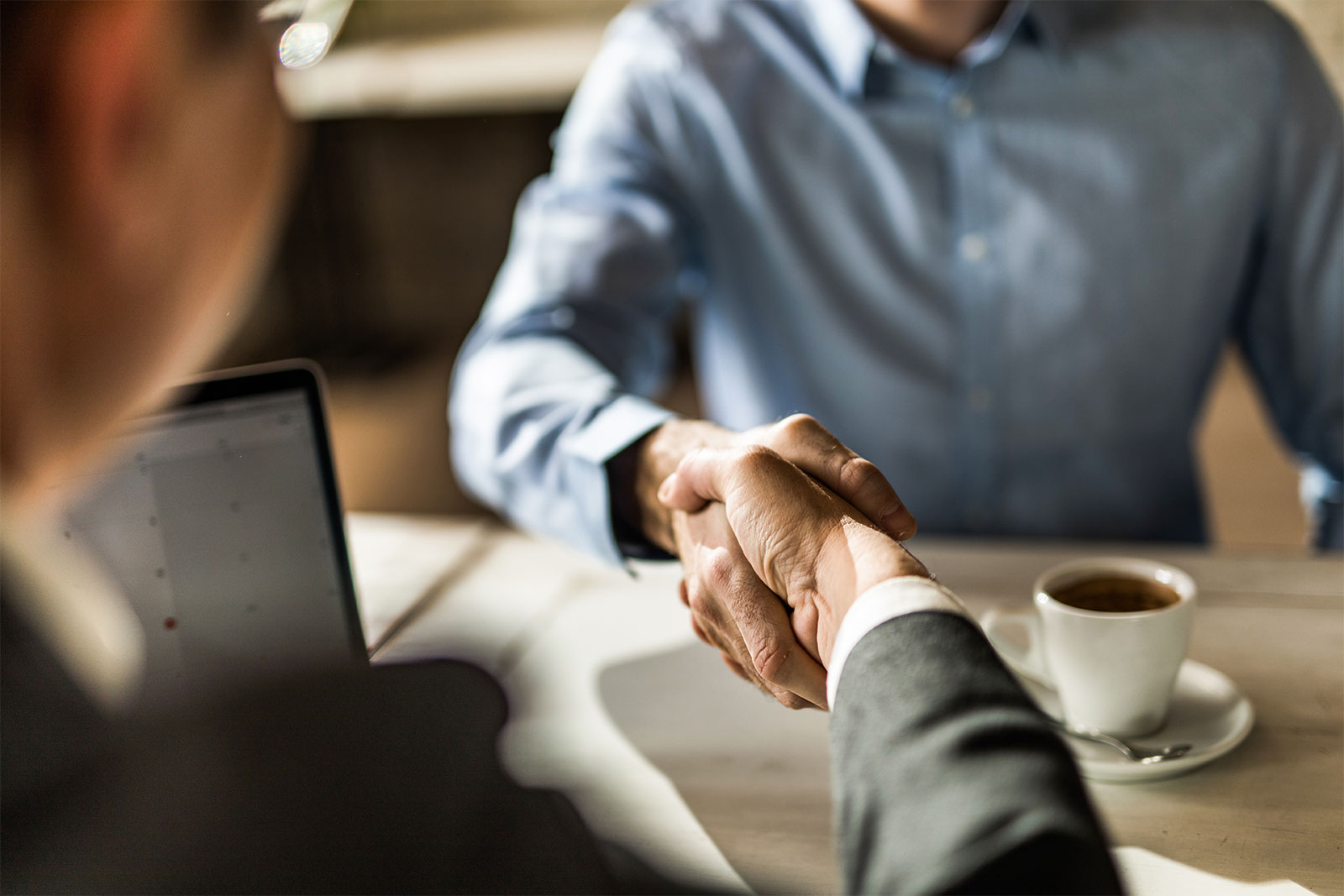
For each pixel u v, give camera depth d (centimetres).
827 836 57
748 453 58
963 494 127
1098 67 116
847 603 46
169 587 64
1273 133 117
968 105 117
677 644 79
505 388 96
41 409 22
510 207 363
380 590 88
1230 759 62
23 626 24
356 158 362
